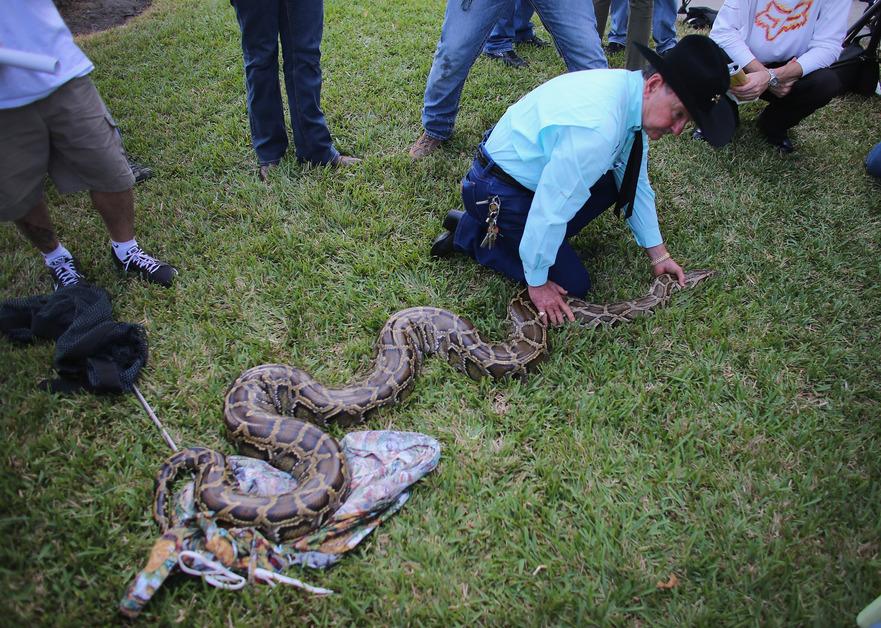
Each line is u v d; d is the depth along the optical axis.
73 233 5.29
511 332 4.54
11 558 3.05
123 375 3.96
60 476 3.47
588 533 3.37
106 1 10.94
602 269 5.22
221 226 5.46
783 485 3.64
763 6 6.05
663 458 3.76
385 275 5.01
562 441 3.84
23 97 3.62
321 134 6.01
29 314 4.30
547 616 3.01
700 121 3.60
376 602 3.03
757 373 4.32
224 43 8.77
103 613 2.90
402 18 9.59
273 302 4.73
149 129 6.78
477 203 4.52
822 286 5.04
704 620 2.98
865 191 6.10
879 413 4.05
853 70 7.42
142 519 3.33
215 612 2.93
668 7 8.31
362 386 3.95
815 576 3.20
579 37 5.64
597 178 3.82
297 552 3.12
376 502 3.29
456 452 3.74
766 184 6.16
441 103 6.11
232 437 3.66
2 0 3.49
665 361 4.43
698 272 5.06
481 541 3.31
